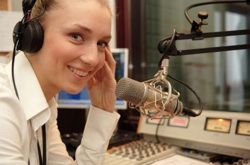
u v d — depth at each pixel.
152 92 0.55
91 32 0.55
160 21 1.32
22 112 0.56
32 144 0.63
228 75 1.17
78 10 0.54
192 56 1.23
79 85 0.60
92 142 0.77
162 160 0.83
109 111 0.79
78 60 0.57
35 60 0.61
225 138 0.86
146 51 1.38
